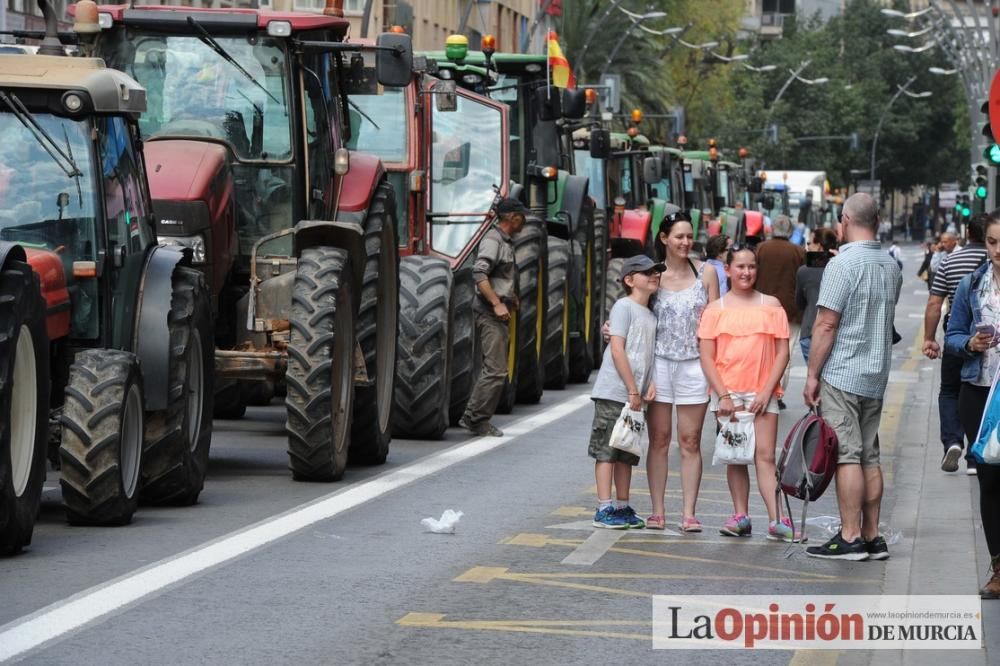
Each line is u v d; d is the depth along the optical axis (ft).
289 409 94.68
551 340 160.04
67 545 75.97
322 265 96.43
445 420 121.90
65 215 83.05
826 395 79.15
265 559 73.72
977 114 395.14
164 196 94.68
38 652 56.54
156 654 56.70
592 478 103.14
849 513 78.84
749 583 72.59
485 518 87.15
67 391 79.46
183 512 86.12
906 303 373.20
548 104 159.53
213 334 92.12
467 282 129.59
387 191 109.60
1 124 83.15
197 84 103.09
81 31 96.53
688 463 86.12
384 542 79.05
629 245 212.02
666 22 598.34
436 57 159.53
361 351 103.65
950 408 108.47
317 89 106.22
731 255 85.20
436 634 60.90
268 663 55.98
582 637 61.31
